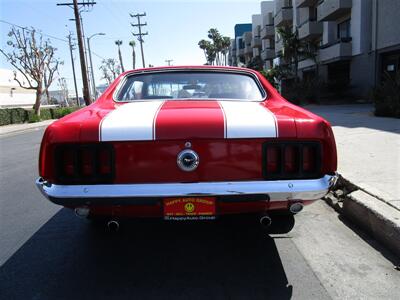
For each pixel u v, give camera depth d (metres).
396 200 3.99
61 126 2.85
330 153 2.88
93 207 2.87
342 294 2.80
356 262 3.28
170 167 2.79
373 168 5.48
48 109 31.94
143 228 4.18
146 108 3.19
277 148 2.82
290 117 2.89
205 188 2.75
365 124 10.80
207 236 3.92
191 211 2.80
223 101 3.52
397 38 20.23
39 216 4.77
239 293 2.85
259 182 2.80
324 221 4.26
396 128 9.56
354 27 24.56
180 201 2.79
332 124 11.24
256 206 2.93
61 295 2.87
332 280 3.00
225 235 3.94
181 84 3.88
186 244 3.74
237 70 4.05
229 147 2.79
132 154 2.79
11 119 26.09
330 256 3.41
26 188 6.36
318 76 27.73
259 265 3.28
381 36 21.81
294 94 26.88
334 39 28.53
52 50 31.69
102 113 3.09
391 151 6.72
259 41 56.81
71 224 4.42
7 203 5.41
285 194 2.77
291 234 3.91
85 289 2.95
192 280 3.05
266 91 3.76
